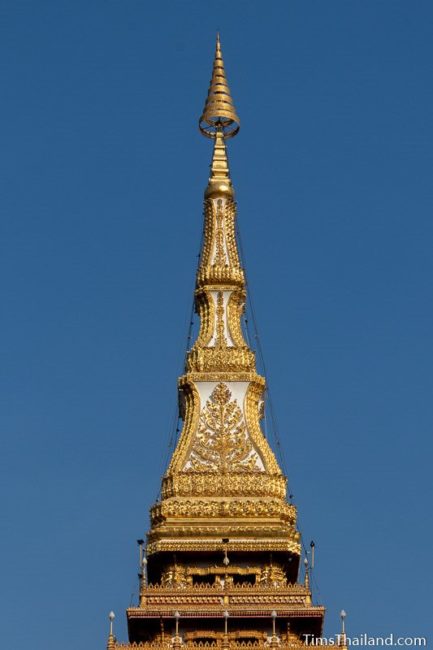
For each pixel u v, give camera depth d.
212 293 144.75
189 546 134.62
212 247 146.38
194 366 141.75
